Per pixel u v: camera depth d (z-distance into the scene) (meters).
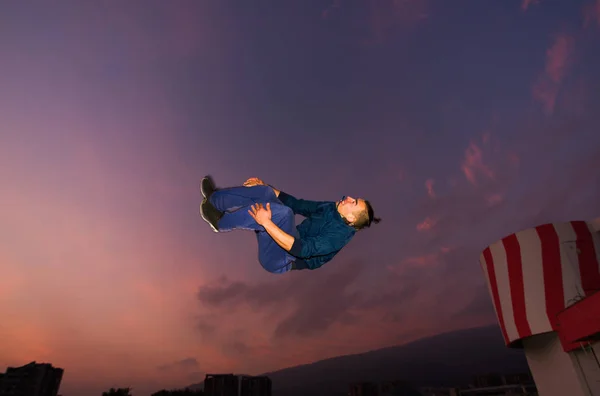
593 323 5.84
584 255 7.41
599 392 6.44
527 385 20.75
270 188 3.12
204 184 3.02
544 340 7.61
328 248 2.76
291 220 2.86
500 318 8.10
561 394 7.18
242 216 2.94
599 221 7.64
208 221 3.02
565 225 7.75
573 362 6.78
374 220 3.07
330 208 3.08
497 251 8.22
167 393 49.12
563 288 7.21
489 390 23.05
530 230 7.87
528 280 7.59
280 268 3.16
